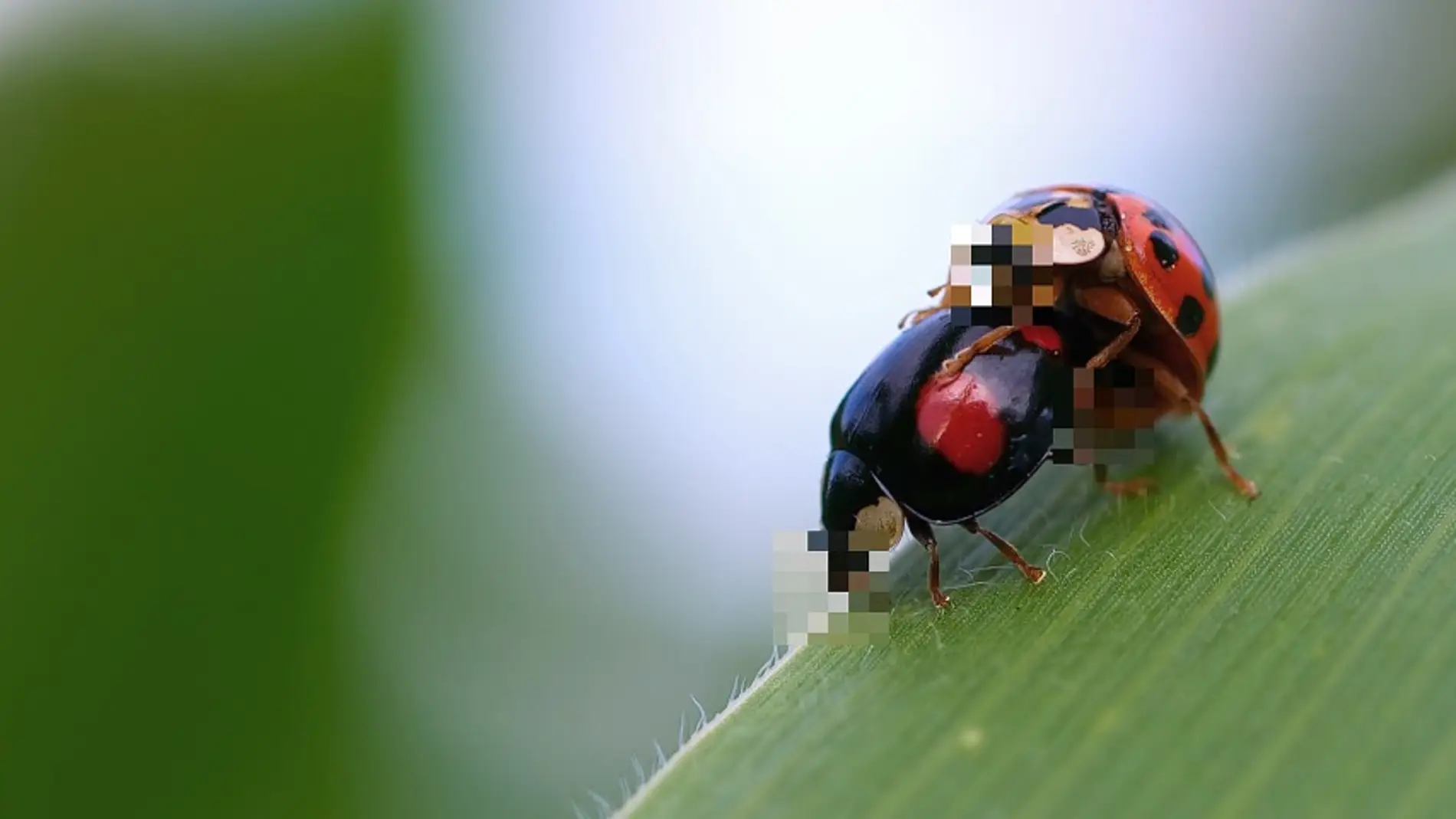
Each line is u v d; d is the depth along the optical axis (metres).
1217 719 0.06
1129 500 0.07
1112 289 0.07
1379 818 0.06
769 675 0.06
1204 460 0.07
